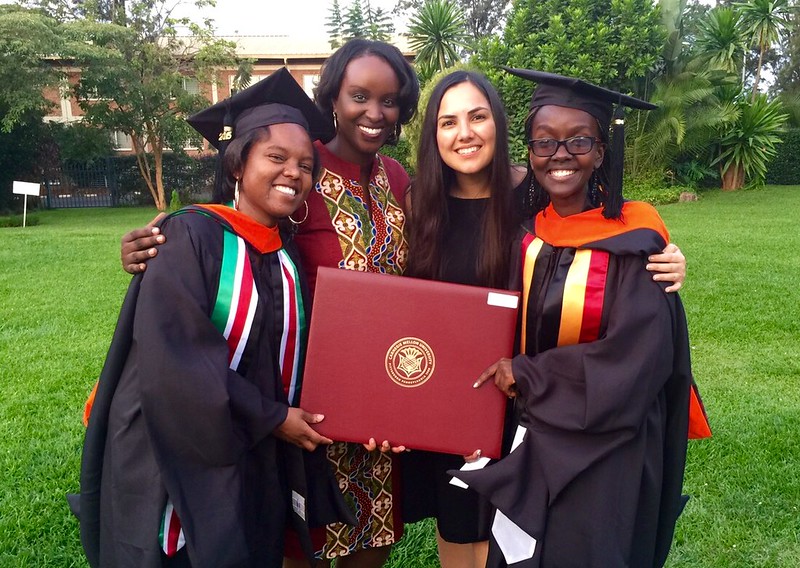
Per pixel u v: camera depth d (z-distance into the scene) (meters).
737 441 3.44
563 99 1.90
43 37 16.67
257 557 1.83
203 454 1.65
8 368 4.68
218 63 19.75
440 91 2.06
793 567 2.50
